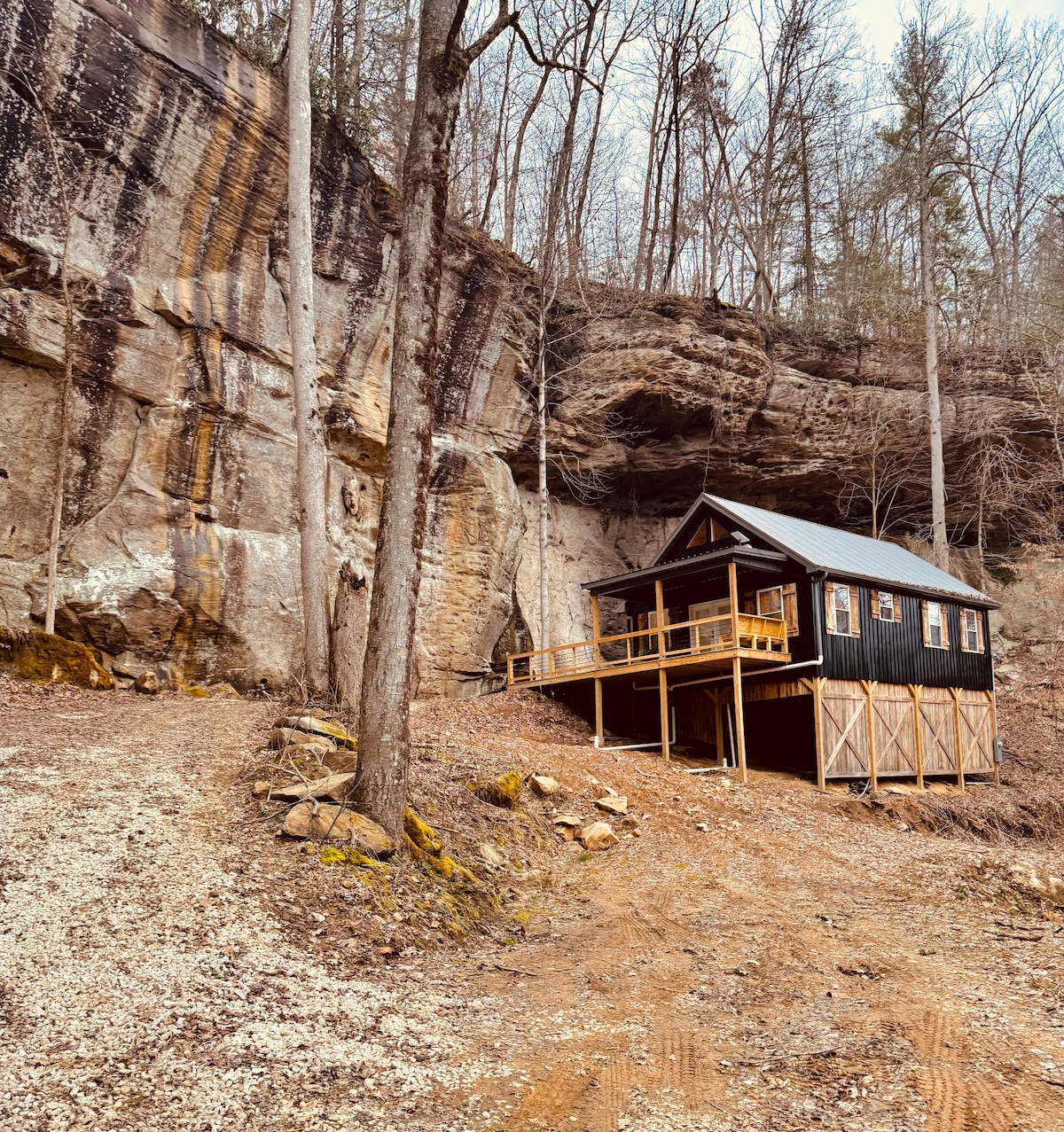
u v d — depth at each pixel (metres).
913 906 11.30
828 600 21.61
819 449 32.94
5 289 17.03
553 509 33.59
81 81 17.58
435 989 7.26
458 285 26.83
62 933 6.79
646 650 26.97
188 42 19.55
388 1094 5.39
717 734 22.91
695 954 8.98
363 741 9.94
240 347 21.03
